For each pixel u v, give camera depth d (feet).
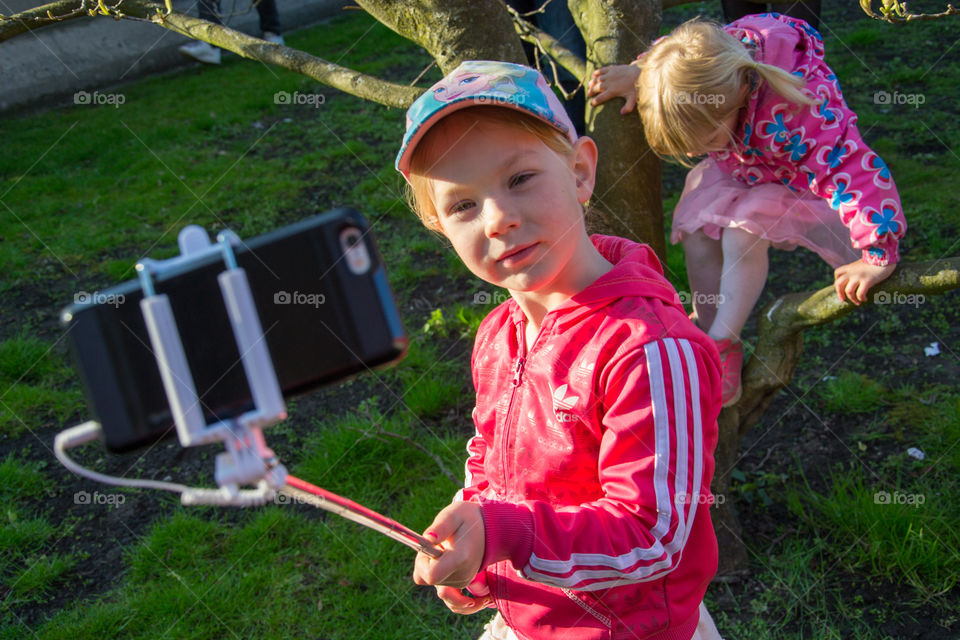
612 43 7.01
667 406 3.48
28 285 15.35
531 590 4.20
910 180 14.35
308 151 19.71
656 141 6.77
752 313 12.06
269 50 7.15
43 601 8.92
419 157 3.73
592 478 3.94
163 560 9.14
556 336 3.93
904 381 10.29
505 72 3.61
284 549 9.06
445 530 3.29
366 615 8.16
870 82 18.17
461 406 10.91
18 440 11.50
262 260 2.03
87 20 26.43
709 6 24.39
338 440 10.20
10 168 20.34
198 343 2.00
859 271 6.51
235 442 2.04
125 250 16.25
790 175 7.18
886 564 7.83
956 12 5.21
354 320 2.03
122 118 23.04
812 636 7.34
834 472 9.05
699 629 4.53
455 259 14.03
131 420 1.99
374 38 27.61
